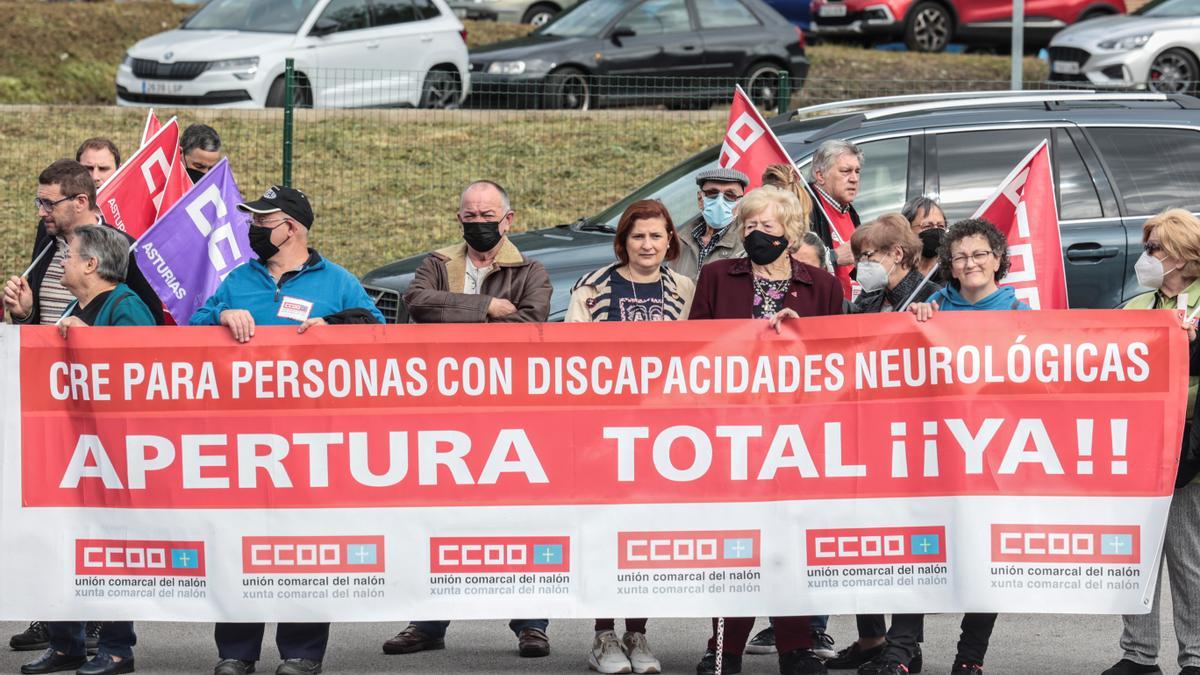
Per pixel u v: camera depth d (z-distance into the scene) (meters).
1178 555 12.83
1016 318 12.64
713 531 12.80
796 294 13.12
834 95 37.16
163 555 12.87
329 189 28.95
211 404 12.77
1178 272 13.05
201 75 31.80
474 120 31.94
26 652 13.99
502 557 12.82
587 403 12.77
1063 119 19.20
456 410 12.75
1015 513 12.70
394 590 12.84
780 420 12.78
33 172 29.08
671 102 33.66
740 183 15.16
